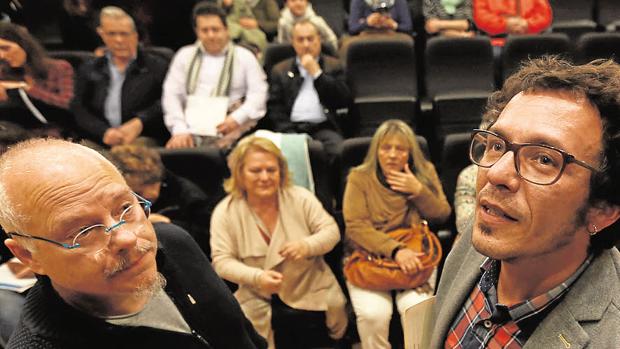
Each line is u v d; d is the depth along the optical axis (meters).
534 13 4.02
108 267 0.80
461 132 3.25
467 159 2.62
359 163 2.65
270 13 4.32
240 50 3.34
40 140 0.85
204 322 1.04
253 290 2.25
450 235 2.48
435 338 0.94
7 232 0.81
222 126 3.19
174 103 3.27
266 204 2.29
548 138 0.67
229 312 1.08
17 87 3.00
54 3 4.18
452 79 3.60
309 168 2.52
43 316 0.85
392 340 2.33
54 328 0.84
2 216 0.80
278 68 3.37
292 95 3.30
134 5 3.82
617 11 4.43
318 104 3.28
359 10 4.07
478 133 0.76
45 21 4.19
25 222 0.78
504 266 0.81
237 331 1.09
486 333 0.84
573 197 0.68
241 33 4.05
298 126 3.27
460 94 3.35
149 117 3.28
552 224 0.69
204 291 1.06
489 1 4.06
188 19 3.92
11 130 2.17
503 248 0.71
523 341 0.79
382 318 2.25
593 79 0.69
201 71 3.29
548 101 0.70
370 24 3.92
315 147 2.55
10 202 0.79
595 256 0.75
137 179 2.21
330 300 2.29
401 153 2.34
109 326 0.86
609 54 3.47
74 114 3.19
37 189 0.77
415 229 2.35
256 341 1.21
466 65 3.61
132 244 0.81
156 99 3.33
